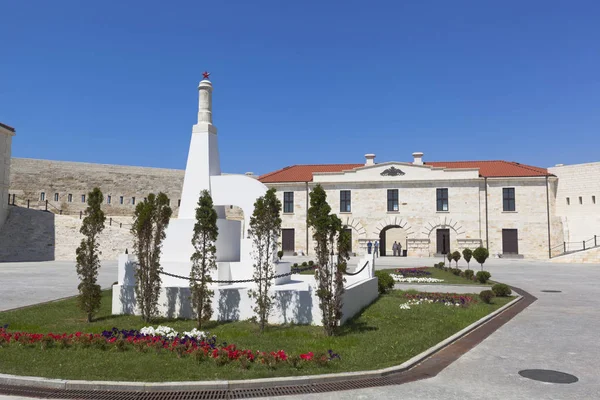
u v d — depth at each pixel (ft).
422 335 36.24
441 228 155.12
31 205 197.16
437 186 155.94
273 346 32.09
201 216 38.99
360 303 48.49
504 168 159.43
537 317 45.80
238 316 40.93
